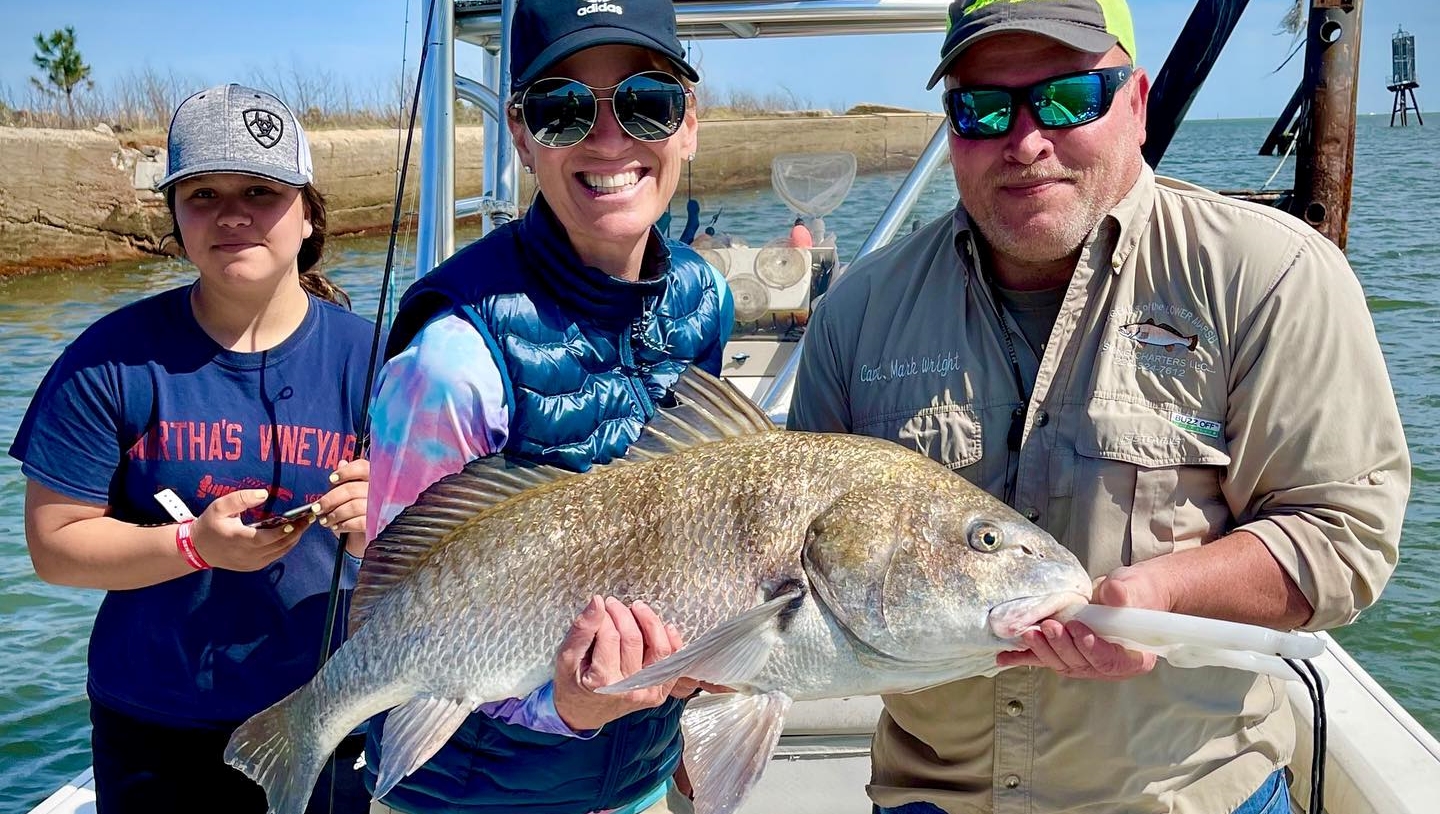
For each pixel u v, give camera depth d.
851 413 2.43
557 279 2.28
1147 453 2.12
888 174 4.71
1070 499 2.17
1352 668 3.39
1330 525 1.99
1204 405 2.11
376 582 2.24
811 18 4.30
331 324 3.07
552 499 2.16
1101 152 2.09
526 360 2.20
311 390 2.98
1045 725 2.22
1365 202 31.42
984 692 2.26
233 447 2.90
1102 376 2.15
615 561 2.09
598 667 1.99
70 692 6.41
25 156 20.33
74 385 2.83
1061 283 2.25
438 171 4.05
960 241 2.29
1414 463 9.69
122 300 18.62
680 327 2.46
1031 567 1.99
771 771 3.41
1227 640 1.68
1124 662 1.86
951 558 2.00
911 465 2.11
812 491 2.07
